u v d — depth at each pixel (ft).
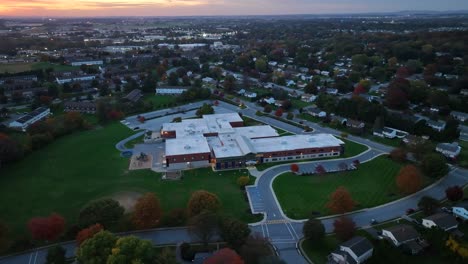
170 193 356.79
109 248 217.77
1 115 583.17
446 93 642.22
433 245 263.49
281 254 264.52
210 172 406.00
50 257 241.55
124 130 545.85
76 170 408.67
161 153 457.68
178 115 620.08
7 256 262.88
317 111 611.06
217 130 506.07
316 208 328.49
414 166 386.32
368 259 253.65
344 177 390.63
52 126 517.14
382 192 357.20
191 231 268.82
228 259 216.95
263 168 415.64
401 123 529.04
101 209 285.43
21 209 326.65
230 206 331.98
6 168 413.59
